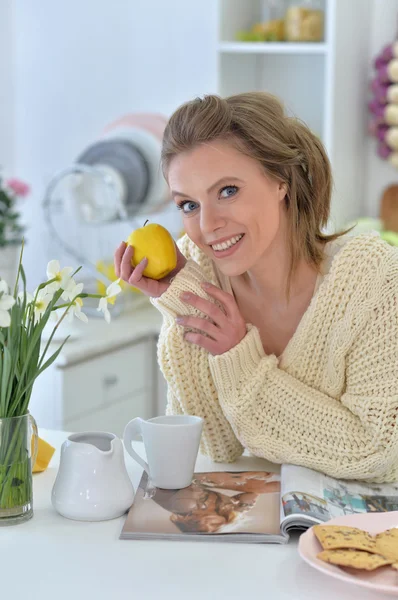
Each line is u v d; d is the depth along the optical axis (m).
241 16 2.92
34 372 1.08
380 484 1.25
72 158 3.37
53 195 2.93
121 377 2.47
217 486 1.19
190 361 1.32
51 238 2.97
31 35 3.36
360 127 2.92
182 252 1.41
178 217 3.05
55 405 2.23
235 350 1.24
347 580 0.88
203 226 1.16
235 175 1.15
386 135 2.85
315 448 1.23
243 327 1.27
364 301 1.22
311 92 3.00
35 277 3.41
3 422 1.06
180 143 1.16
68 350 2.23
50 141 3.39
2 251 2.77
